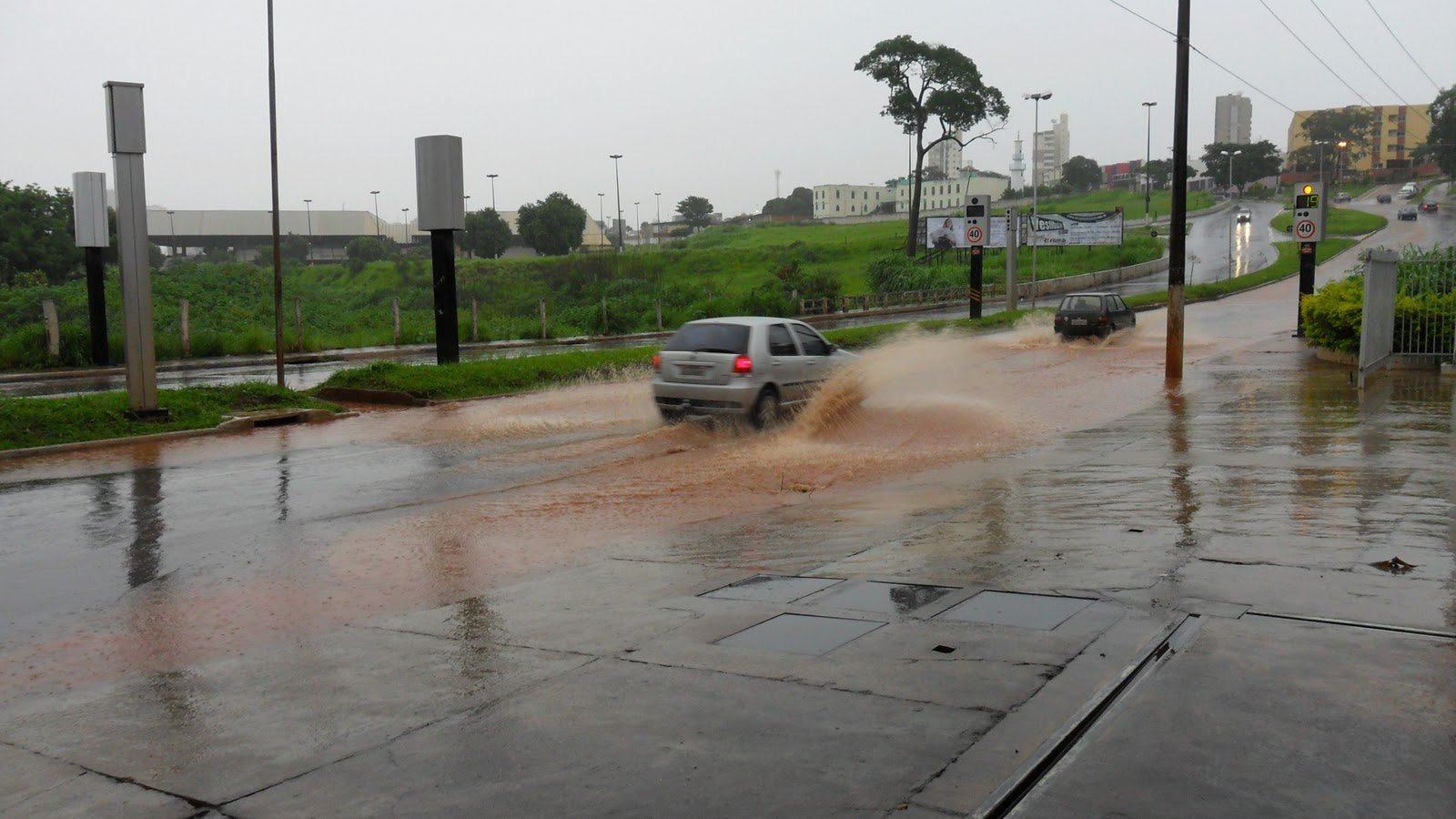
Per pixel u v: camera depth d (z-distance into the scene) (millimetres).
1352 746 3898
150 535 8938
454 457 13055
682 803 3654
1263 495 8844
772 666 5027
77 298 43625
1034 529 7953
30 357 27766
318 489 11070
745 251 93312
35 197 56312
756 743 4117
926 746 4020
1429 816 3395
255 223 123438
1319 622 5344
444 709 4676
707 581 6844
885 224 130500
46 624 6422
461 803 3740
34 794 3963
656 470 11742
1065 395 18109
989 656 5023
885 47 74688
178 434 15195
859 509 9195
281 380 19281
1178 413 15062
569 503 9969
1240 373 20703
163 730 4574
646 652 5336
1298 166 179250
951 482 10336
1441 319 18641
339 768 4086
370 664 5363
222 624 6289
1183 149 19078
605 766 3980
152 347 15586
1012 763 3832
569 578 7059
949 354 27016
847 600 6195
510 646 5562
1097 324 30391
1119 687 4559
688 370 14312
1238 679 4586
